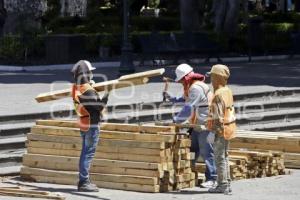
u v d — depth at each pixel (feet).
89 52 209.56
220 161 79.51
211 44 209.97
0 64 192.65
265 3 366.84
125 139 82.07
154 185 80.23
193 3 231.71
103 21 253.24
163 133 81.10
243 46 228.63
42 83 151.84
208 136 81.76
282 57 231.91
